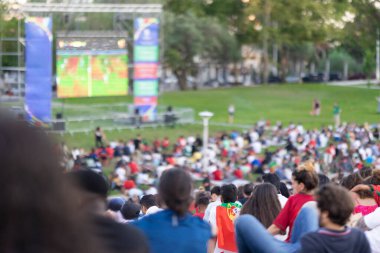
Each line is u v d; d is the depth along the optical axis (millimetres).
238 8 79438
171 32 75625
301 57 96500
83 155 33625
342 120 59406
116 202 7668
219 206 7410
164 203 4426
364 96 74062
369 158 36875
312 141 41469
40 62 42469
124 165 32125
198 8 78500
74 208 1766
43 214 1705
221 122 56938
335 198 4168
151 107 50594
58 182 1749
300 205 5637
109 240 2320
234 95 73875
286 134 47031
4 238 1669
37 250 1688
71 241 1736
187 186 4367
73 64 45344
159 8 48281
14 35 46656
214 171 31406
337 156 36031
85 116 51188
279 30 78812
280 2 75688
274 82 92875
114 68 46688
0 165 1686
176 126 52969
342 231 4211
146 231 4316
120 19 49625
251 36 81875
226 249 7254
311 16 77688
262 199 6410
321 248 4129
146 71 49562
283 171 31000
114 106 56562
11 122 1729
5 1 41562
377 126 49688
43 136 1759
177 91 77812
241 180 29078
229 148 41625
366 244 4242
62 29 54188
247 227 4246
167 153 40562
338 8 77938
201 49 77375
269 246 4164
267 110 64250
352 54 101125
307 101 70562
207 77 95375
